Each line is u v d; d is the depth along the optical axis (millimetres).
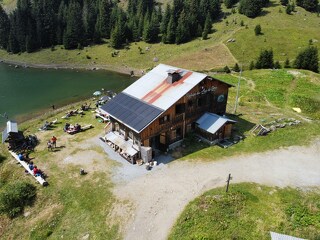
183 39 133500
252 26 132375
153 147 44344
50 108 74125
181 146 44469
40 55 139750
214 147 44000
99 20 148000
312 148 43344
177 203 33469
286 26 129750
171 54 124375
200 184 36125
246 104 62906
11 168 42500
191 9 141250
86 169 40656
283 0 148125
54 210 35094
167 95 43094
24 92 90938
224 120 44312
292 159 40844
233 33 128875
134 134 41625
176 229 30109
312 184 35719
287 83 76375
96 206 34469
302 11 144125
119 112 43906
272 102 64125
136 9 166000
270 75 83438
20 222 34781
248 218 30141
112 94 78250
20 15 145375
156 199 34312
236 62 108812
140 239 29875
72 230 32406
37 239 32312
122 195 35375
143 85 47219
